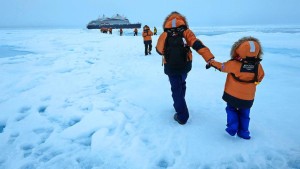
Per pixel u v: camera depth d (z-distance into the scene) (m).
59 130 3.45
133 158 2.71
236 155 2.74
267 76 6.59
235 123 2.99
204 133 3.21
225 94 2.98
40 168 2.58
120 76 6.60
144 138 3.13
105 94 4.92
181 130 3.31
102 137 3.15
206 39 22.66
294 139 3.03
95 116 3.77
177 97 3.32
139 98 4.64
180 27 3.12
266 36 23.75
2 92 5.17
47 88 5.39
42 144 3.07
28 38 26.45
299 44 15.36
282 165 2.57
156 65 8.33
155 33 33.47
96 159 2.72
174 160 2.68
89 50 13.70
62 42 20.22
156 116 3.79
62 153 2.87
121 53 12.13
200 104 4.26
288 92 5.00
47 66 8.15
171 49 3.12
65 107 4.27
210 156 2.72
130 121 3.63
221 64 2.80
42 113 4.05
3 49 14.88
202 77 6.36
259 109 4.01
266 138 3.06
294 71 7.24
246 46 2.62
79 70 7.41
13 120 3.80
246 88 2.77
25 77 6.34
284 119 3.60
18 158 2.79
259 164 2.59
